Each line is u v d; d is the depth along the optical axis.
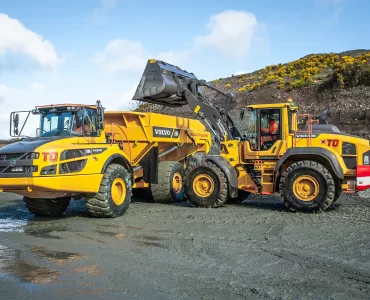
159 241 6.63
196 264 5.30
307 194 9.29
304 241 6.49
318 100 26.02
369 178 9.35
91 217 9.13
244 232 7.20
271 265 5.22
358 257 5.57
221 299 4.11
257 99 29.00
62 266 5.31
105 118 11.23
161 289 4.41
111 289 4.43
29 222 8.69
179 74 11.66
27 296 4.27
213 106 11.41
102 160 8.73
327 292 4.28
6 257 5.80
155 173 11.46
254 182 10.52
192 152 13.63
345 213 9.18
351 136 9.59
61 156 7.95
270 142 10.27
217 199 10.22
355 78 25.97
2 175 7.78
